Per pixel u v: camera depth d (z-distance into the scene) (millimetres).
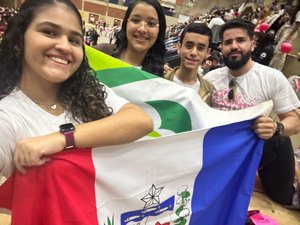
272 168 2703
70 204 1093
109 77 1870
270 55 4344
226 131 1528
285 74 5133
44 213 1073
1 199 1099
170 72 2668
